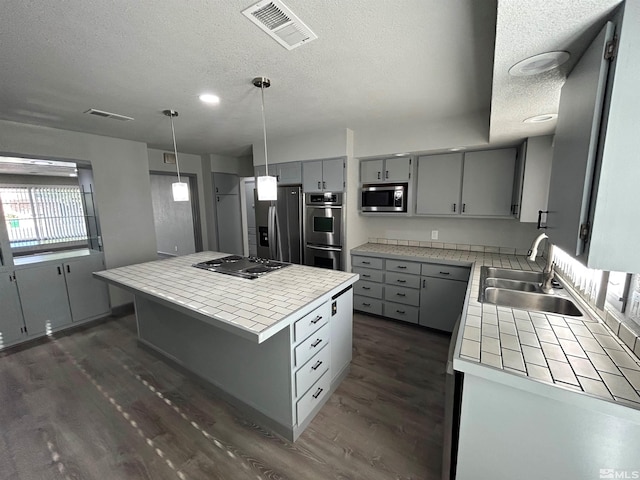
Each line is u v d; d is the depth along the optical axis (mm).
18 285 2963
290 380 1701
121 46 1503
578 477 1019
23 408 2045
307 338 1803
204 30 1366
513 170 2799
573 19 849
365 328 3271
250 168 5414
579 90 1036
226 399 2104
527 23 882
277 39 1449
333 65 1735
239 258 3092
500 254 3223
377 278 3461
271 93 2178
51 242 3588
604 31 822
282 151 3783
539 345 1209
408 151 3098
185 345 2361
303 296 1877
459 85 2041
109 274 2484
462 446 1186
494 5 1182
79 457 1651
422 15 1259
